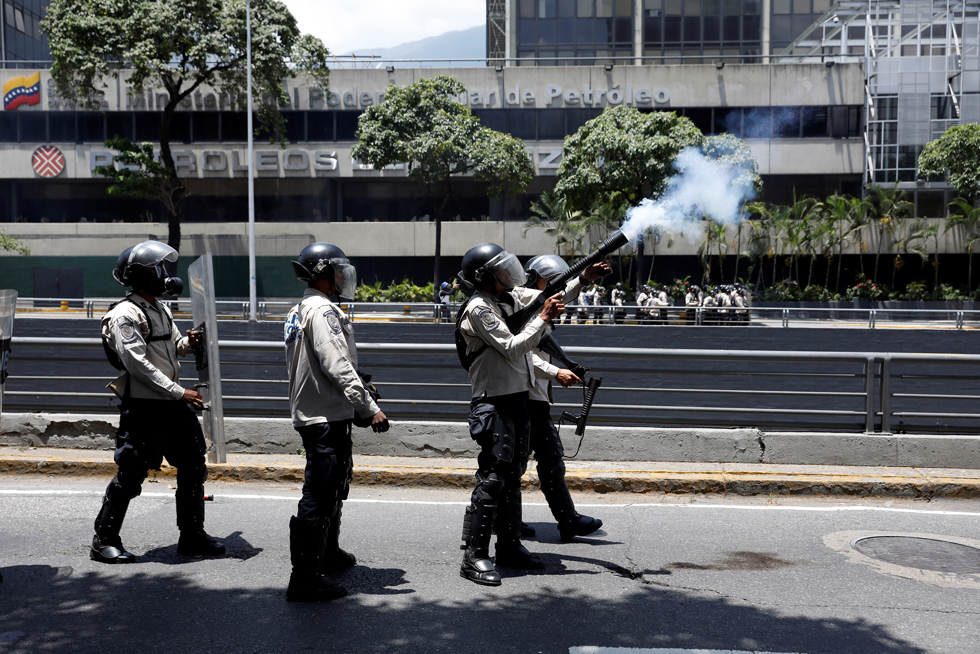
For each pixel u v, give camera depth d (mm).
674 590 4191
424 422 7070
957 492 6121
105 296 40156
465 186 41344
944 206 38406
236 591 4121
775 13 43031
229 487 6445
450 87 33781
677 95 39812
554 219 38375
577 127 40156
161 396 4531
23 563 4523
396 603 3977
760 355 6848
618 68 39875
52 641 3480
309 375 4004
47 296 40094
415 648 3432
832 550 4891
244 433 7133
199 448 4691
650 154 31000
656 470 6508
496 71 40125
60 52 30219
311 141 40188
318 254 4043
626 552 4863
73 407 7621
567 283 4473
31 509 5648
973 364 6723
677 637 3568
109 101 39938
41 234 40000
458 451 7012
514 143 33844
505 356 4297
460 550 4879
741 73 39562
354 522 5484
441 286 32531
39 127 40062
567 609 3910
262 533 5180
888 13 39125
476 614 3834
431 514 5703
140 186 34688
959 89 38219
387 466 6613
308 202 41125
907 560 4699
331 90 39938
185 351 5035
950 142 35688
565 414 5180
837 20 41062
